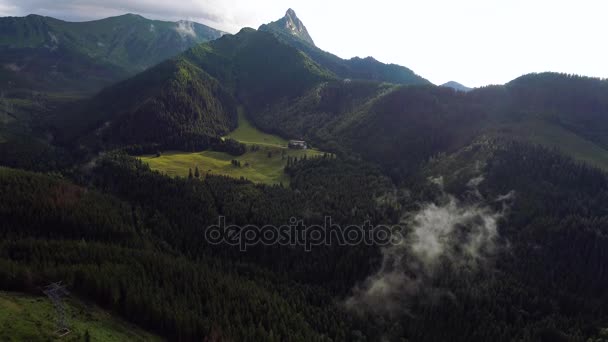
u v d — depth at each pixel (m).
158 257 142.75
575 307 139.75
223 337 105.56
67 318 91.25
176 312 108.25
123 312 106.06
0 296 92.62
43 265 117.25
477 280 152.75
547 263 154.75
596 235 154.88
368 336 134.75
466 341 132.25
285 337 115.75
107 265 124.19
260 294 134.88
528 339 125.44
